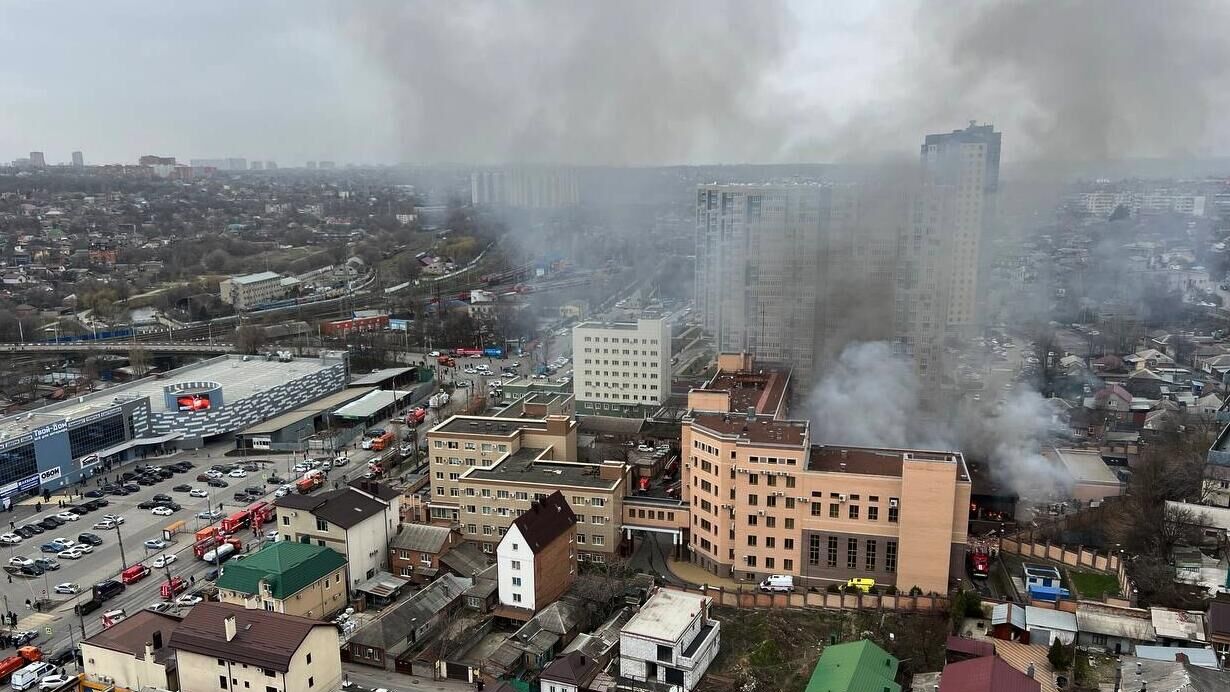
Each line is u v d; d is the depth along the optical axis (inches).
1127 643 3644.2
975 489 5521.7
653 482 5964.6
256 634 3316.9
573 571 4613.7
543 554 4242.1
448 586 4328.3
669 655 3526.1
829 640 3961.6
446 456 5497.1
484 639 4092.0
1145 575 4178.2
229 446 7485.2
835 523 4384.8
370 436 7682.1
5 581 4785.9
